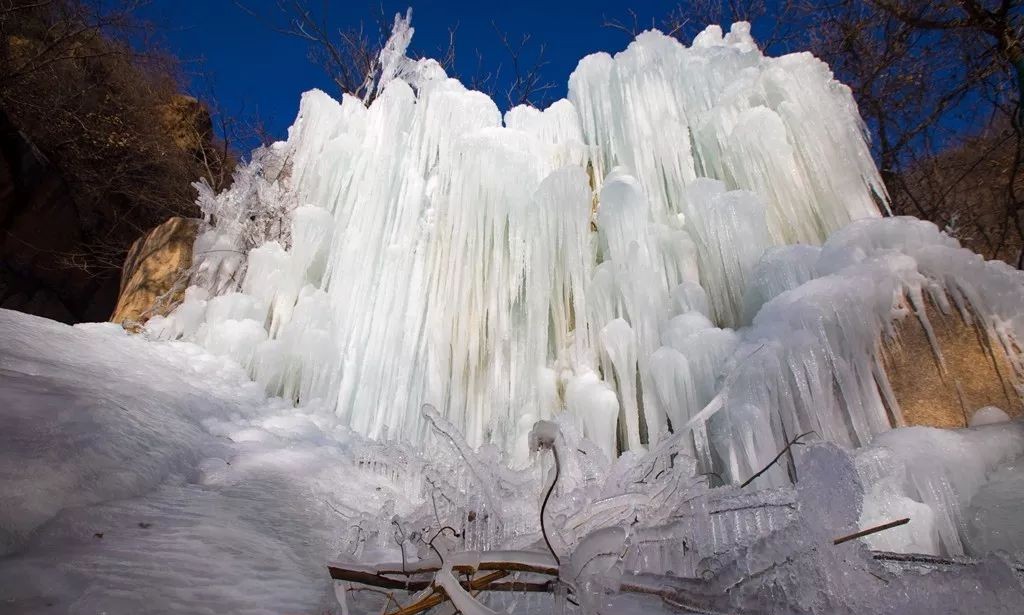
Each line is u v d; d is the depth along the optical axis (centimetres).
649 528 186
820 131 591
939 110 953
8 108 1066
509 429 502
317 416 453
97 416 241
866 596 151
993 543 291
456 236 552
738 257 519
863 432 388
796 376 399
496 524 189
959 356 409
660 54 645
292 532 218
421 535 174
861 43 1064
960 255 440
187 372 427
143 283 655
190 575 158
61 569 145
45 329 375
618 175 605
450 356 529
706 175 641
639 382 516
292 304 558
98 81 1242
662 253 544
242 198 668
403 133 617
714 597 157
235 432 341
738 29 790
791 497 192
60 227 1118
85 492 193
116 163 1207
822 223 579
